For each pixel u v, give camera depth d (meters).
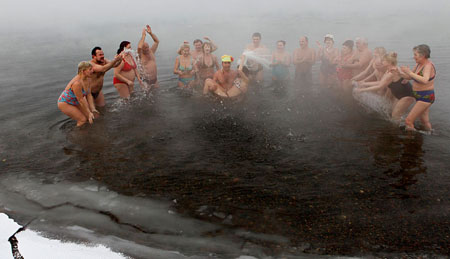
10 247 2.42
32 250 2.39
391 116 4.96
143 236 2.57
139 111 5.46
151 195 3.12
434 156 3.67
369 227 2.58
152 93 6.48
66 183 3.35
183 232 2.60
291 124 4.81
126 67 6.09
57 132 4.63
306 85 6.87
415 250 2.32
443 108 5.11
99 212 2.88
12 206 2.98
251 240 2.49
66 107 4.73
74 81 4.68
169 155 3.93
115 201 3.04
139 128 4.76
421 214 2.71
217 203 2.97
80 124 4.88
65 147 4.17
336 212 2.79
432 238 2.43
